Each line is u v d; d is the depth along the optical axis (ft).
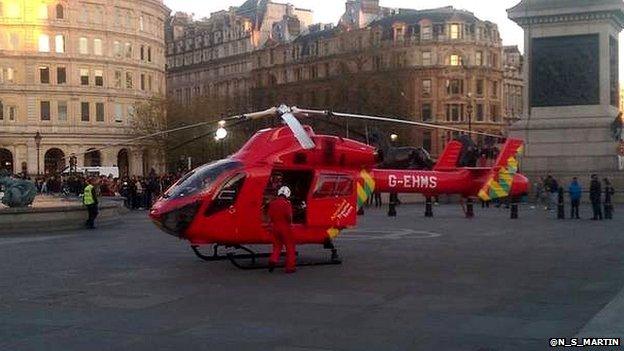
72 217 96.37
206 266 56.75
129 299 42.39
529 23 140.05
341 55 358.02
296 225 55.36
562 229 85.87
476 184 74.79
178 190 54.19
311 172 56.18
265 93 406.00
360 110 273.54
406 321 35.40
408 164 138.31
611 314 36.29
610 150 135.44
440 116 357.00
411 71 321.11
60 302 41.63
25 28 321.73
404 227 90.58
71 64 330.54
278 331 33.53
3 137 318.04
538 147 139.85
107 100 338.95
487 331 32.91
